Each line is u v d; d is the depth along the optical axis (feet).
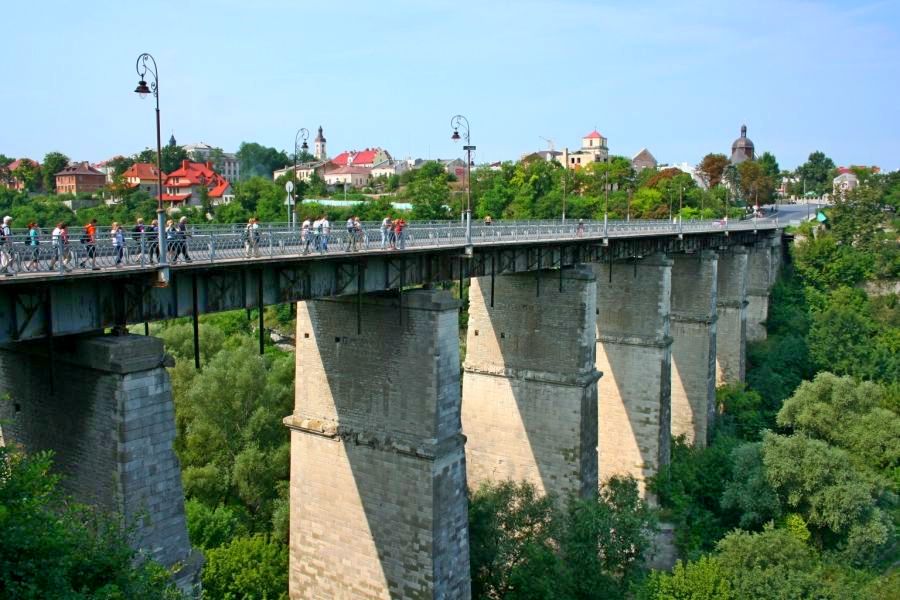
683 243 219.41
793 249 377.30
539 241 143.64
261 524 170.81
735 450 194.18
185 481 173.88
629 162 545.44
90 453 82.02
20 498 64.39
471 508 141.08
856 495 169.27
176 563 77.77
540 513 142.00
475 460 169.89
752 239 303.27
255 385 194.49
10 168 604.49
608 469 198.29
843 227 382.22
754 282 321.52
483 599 133.08
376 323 121.60
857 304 342.64
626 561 137.59
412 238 120.26
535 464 162.50
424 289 118.73
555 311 158.51
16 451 81.87
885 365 285.23
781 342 300.40
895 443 200.54
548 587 125.18
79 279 78.07
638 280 191.93
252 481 178.91
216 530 150.92
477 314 168.25
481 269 137.18
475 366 168.25
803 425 213.66
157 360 81.66
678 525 179.73
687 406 230.68
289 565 135.85
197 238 87.81
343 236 107.14
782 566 135.74
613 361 196.13
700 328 228.02
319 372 129.08
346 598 128.67
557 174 486.38
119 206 411.13
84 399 82.02
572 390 156.56
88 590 62.69
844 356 289.74
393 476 120.67
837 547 172.04
